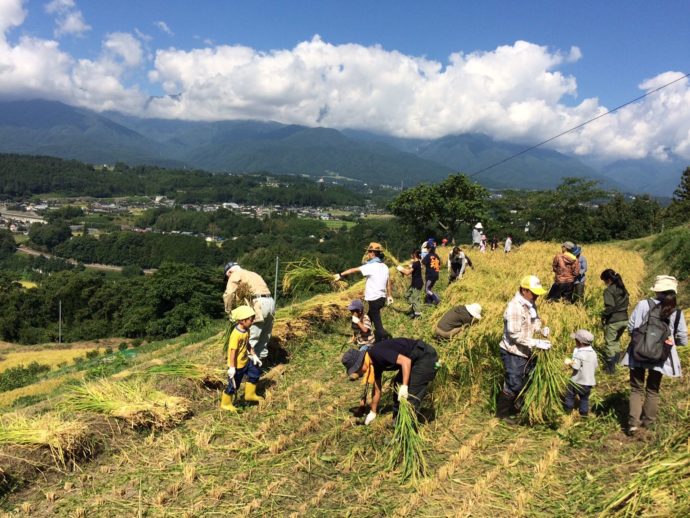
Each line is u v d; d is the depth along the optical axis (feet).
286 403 22.93
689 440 15.93
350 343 31.19
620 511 14.02
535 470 16.87
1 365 133.59
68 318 224.74
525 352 20.25
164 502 15.74
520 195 164.14
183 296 149.28
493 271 51.85
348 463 17.61
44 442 17.46
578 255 35.47
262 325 25.53
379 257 28.84
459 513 14.62
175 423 20.90
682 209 161.27
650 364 18.10
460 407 22.17
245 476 17.01
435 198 126.72
